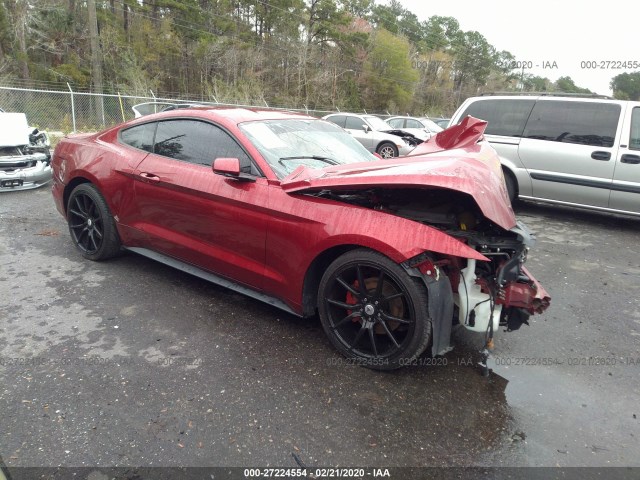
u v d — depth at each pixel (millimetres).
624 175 6293
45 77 29609
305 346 3135
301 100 37469
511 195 7219
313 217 2928
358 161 3762
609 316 3861
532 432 2430
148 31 35875
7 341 3047
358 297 2855
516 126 7105
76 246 4586
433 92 55250
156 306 3615
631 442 2385
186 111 3859
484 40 62625
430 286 2588
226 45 35688
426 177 2629
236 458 2168
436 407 2588
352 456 2213
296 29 42938
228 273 3490
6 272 4133
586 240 6082
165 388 2637
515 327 2949
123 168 4008
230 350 3053
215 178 3416
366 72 46531
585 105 6629
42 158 7574
